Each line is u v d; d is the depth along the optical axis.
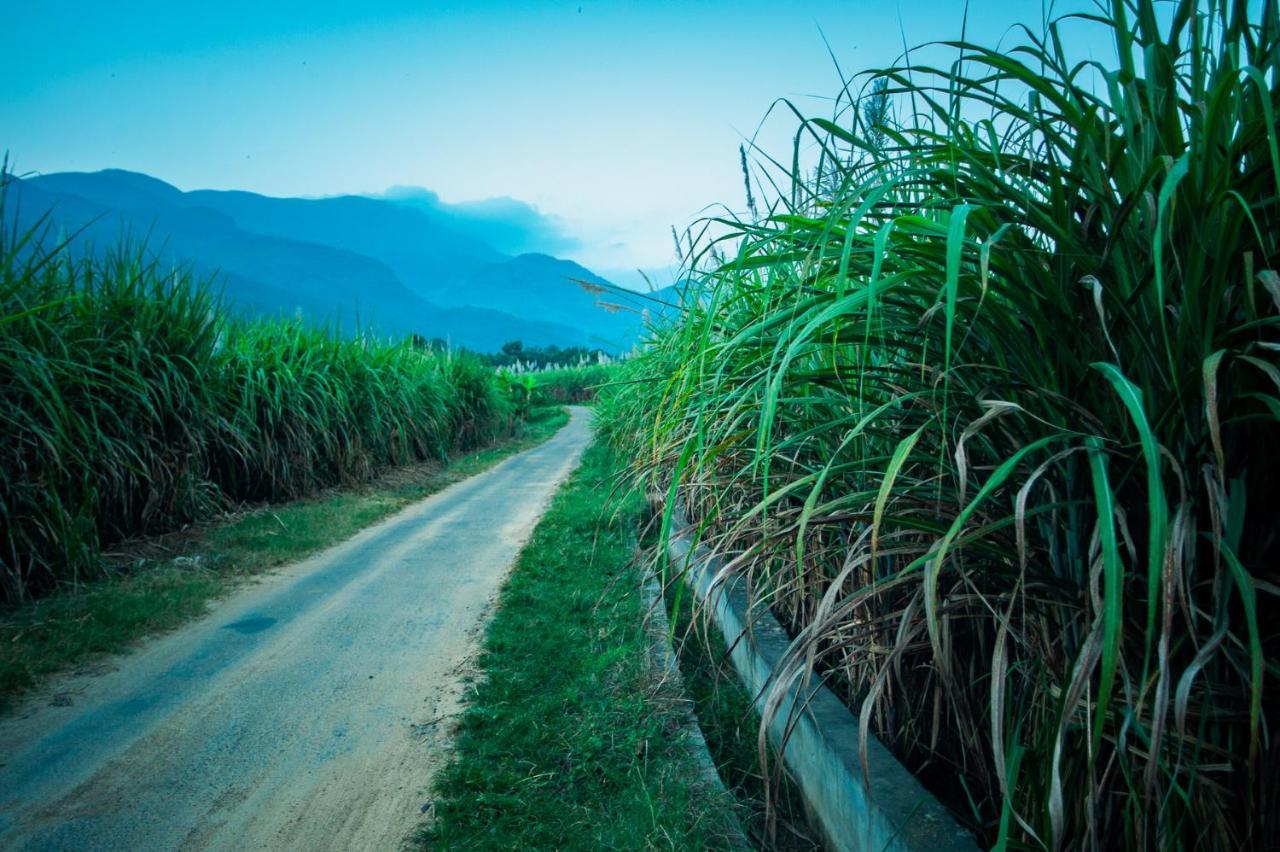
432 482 11.09
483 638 4.18
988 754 1.93
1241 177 1.07
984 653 1.85
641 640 3.76
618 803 2.40
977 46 1.37
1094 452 1.08
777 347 1.60
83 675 3.68
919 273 1.36
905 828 1.68
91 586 4.94
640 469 3.84
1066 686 1.29
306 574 5.70
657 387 4.48
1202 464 1.17
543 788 2.54
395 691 3.48
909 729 2.23
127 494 5.97
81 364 5.70
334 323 11.70
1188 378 1.13
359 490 9.67
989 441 1.58
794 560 2.54
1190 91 1.26
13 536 4.66
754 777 2.60
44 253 5.54
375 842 2.31
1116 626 0.94
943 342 1.58
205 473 7.27
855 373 1.74
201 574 5.44
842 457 2.29
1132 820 1.34
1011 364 1.47
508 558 6.19
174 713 3.26
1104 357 1.31
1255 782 1.24
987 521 1.51
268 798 2.58
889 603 2.18
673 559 4.30
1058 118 1.38
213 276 7.68
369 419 10.98
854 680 2.45
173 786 2.66
